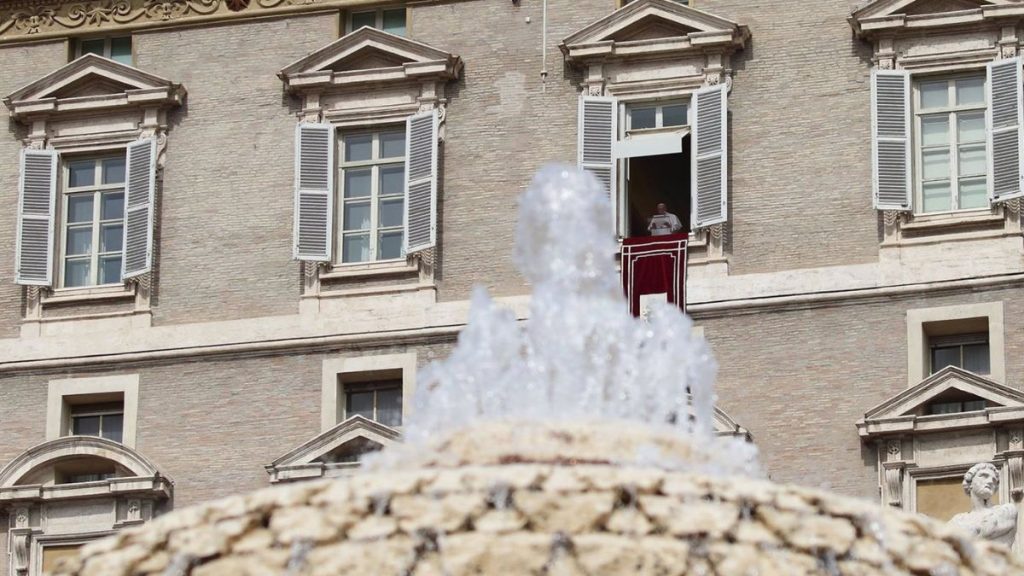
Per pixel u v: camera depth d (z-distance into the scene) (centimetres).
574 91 4816
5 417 4875
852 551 1431
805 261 4609
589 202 1650
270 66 4984
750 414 4531
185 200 4944
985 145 4622
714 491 1418
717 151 4678
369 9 4984
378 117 4878
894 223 4600
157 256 4919
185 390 4822
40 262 4947
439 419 1612
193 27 5038
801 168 4669
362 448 4691
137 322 4881
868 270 4581
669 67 4762
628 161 4759
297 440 4747
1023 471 4369
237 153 4947
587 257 1645
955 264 4553
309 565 1408
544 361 1614
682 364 1616
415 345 4753
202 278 4891
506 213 4791
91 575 1446
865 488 4450
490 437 1515
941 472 4412
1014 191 4562
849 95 4700
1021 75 4628
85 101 5003
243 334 4828
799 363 4544
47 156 5003
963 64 4656
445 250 4794
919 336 4519
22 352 4909
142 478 4738
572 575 1386
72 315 4925
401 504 1410
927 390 4447
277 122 4947
